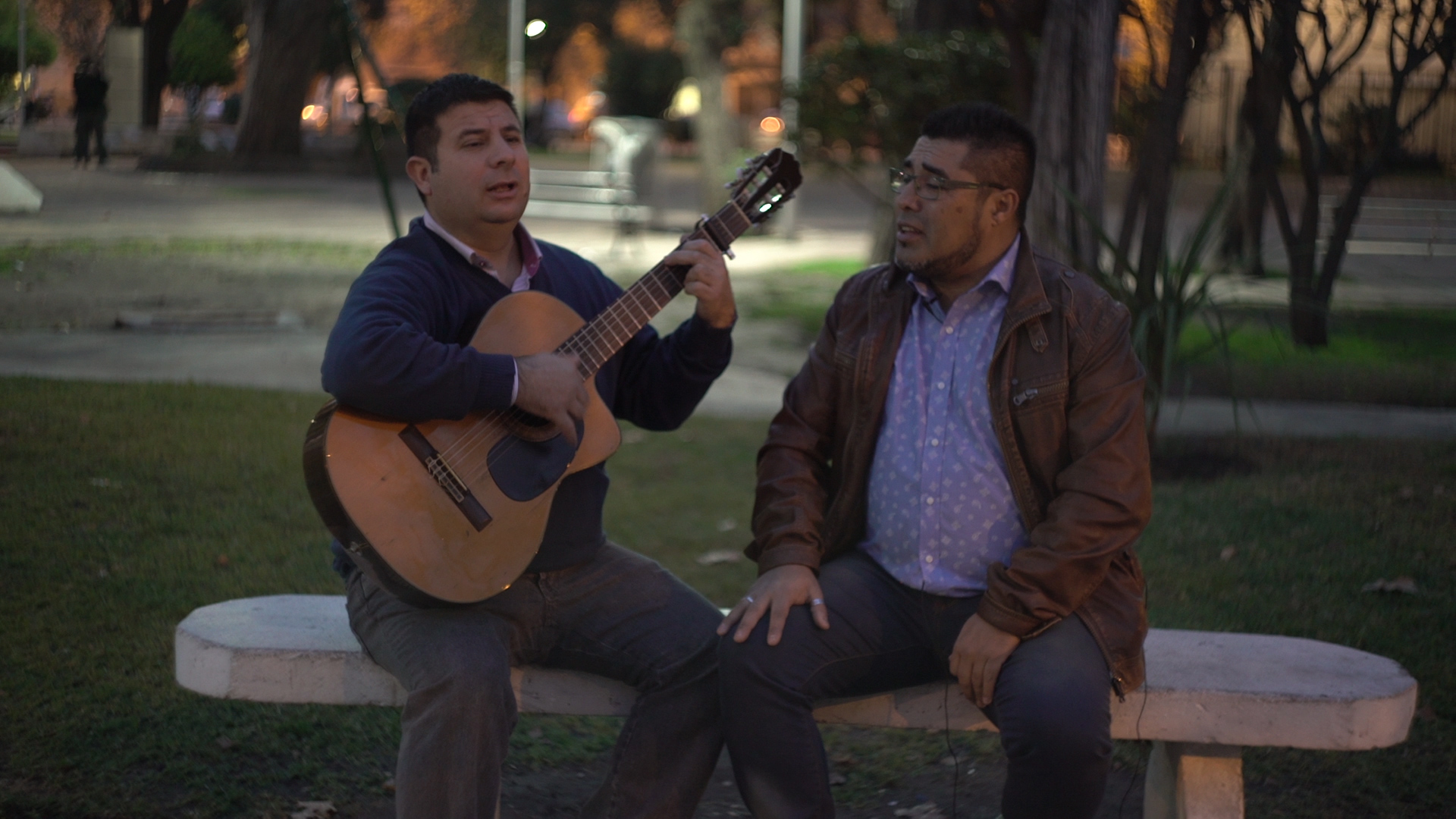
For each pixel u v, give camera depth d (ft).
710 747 8.16
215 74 39.04
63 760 9.87
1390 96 27.71
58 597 12.67
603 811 8.16
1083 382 7.84
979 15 31.89
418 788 7.25
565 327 8.59
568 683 8.48
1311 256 29.01
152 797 9.52
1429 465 18.92
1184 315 18.25
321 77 69.62
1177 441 20.45
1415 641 12.42
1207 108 52.39
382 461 7.76
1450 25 25.45
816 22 87.92
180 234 41.37
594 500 8.54
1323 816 9.64
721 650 7.88
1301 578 14.12
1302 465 19.01
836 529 8.52
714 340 8.82
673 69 131.95
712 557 14.94
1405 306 36.19
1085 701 7.18
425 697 7.36
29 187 38.22
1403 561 14.62
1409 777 10.16
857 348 8.45
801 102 30.50
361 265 39.34
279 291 34.06
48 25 34.83
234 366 24.70
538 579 8.31
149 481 16.38
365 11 65.00
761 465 8.65
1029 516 7.94
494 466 7.99
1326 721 7.73
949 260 8.11
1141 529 7.70
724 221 8.78
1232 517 16.29
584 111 158.51
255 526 14.97
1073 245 20.15
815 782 7.74
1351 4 26.32
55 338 26.89
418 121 8.43
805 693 7.80
